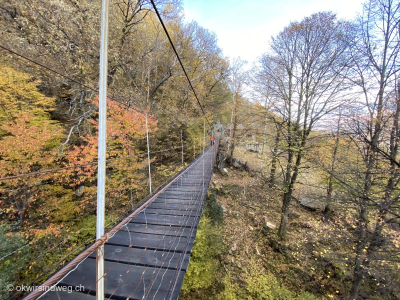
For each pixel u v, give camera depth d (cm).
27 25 423
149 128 580
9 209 344
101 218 87
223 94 1468
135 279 151
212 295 487
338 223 519
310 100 646
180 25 1069
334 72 564
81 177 435
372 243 414
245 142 1077
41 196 392
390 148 420
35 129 378
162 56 902
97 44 511
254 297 493
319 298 504
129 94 610
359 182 435
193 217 270
